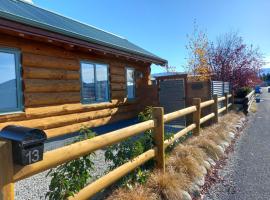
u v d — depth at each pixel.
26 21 4.86
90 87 7.73
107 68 8.51
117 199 2.98
